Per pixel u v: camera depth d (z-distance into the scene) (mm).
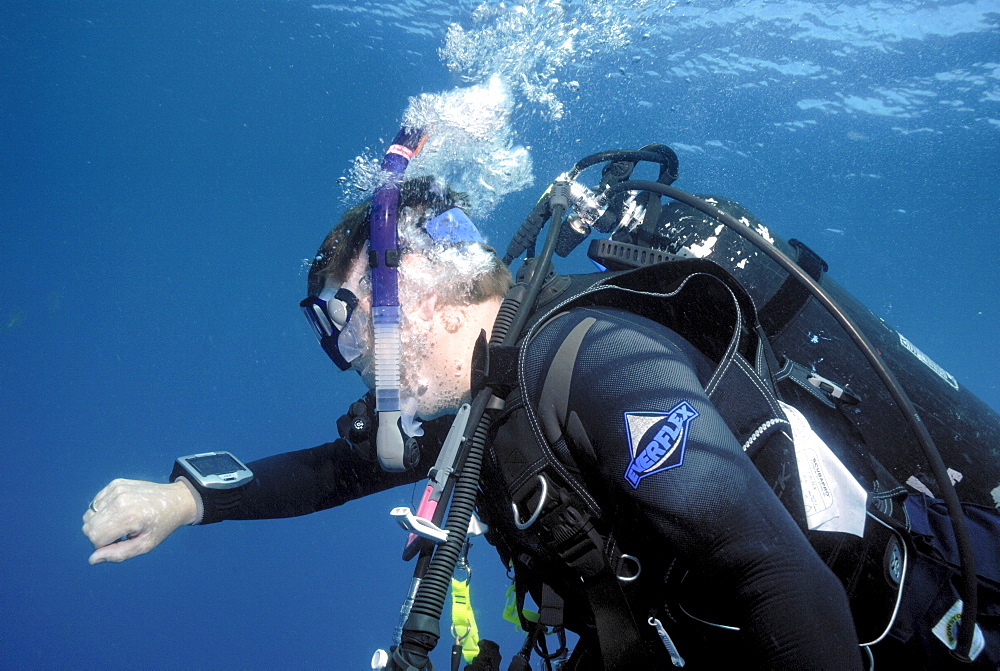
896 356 1668
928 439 1108
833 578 791
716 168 21266
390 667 846
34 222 33875
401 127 1162
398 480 1596
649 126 18672
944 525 1224
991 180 20562
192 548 16094
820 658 725
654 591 994
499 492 1064
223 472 1416
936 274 26953
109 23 23609
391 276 1056
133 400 25953
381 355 1042
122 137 30453
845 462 1130
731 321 1037
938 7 15422
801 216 24375
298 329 32062
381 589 15766
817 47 16703
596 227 2119
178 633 14203
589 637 1165
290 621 14742
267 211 34625
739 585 767
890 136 19266
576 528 942
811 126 19172
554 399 915
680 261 1058
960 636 1028
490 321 1147
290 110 27547
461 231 1129
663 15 15453
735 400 950
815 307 1721
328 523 17062
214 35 23391
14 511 17656
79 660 13195
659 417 810
